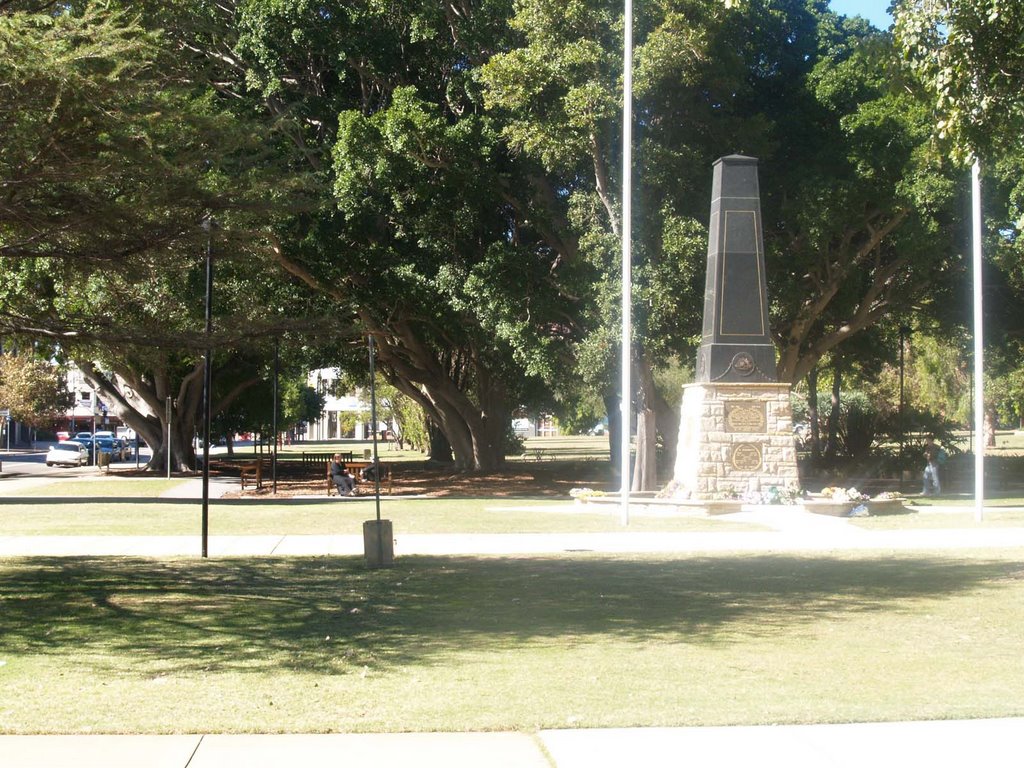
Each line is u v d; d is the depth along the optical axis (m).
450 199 32.81
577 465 51.44
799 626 10.66
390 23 34.34
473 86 32.91
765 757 6.29
